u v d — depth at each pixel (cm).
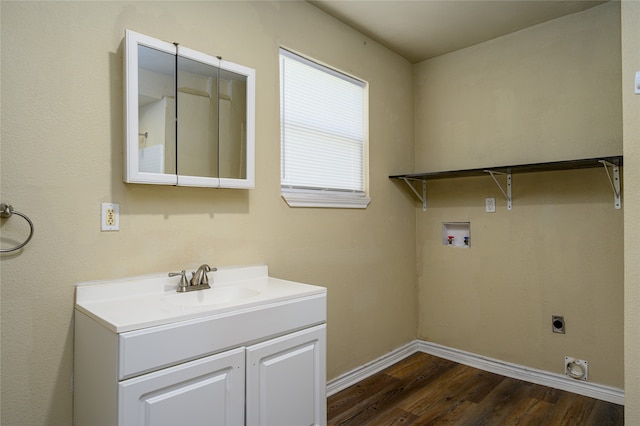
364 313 276
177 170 173
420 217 327
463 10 250
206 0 191
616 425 208
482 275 291
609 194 239
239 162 194
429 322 321
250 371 148
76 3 151
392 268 303
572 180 253
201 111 181
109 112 159
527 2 241
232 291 183
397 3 242
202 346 135
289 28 230
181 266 179
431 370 285
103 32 158
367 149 284
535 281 267
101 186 156
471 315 297
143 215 168
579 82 251
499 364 280
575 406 229
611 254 238
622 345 233
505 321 279
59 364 147
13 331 137
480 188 294
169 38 177
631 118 172
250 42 209
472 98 299
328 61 254
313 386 173
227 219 198
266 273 211
